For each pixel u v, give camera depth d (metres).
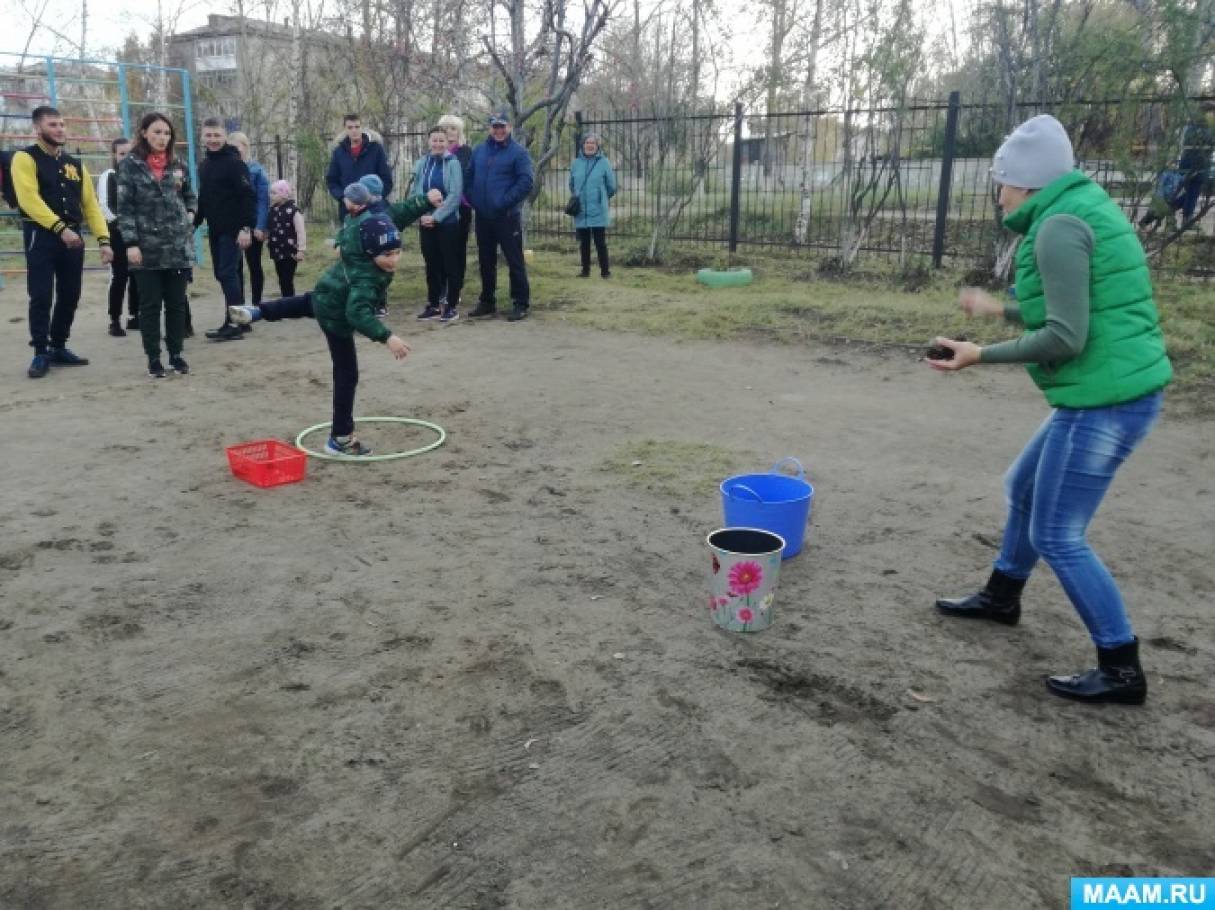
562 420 6.62
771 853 2.51
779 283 12.22
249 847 2.54
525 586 4.09
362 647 3.58
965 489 5.26
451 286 10.04
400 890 2.38
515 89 13.82
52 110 7.72
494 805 2.69
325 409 6.90
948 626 3.75
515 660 3.48
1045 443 3.18
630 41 23.50
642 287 12.15
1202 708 3.19
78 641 3.62
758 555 3.56
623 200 19.25
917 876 2.44
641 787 2.77
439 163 9.78
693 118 14.59
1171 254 12.29
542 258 15.15
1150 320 3.02
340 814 2.66
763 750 2.95
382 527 4.75
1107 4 14.79
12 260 15.38
